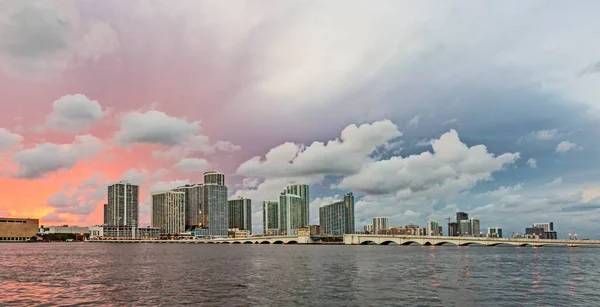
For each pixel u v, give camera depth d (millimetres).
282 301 80000
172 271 139750
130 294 87938
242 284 103750
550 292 91625
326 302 79125
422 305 76312
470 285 102125
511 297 84812
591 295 87688
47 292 91125
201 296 85375
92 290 93812
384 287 98438
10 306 75125
